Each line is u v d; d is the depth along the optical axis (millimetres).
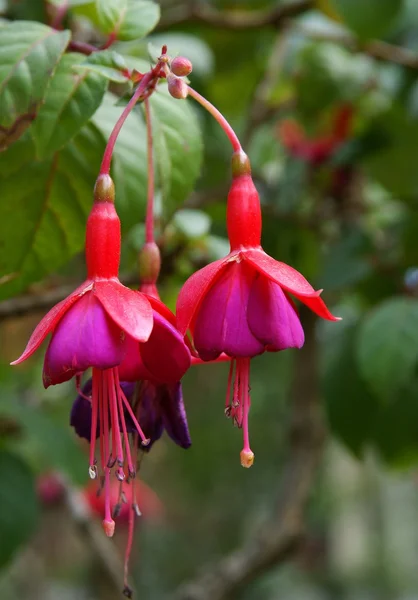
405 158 714
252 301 332
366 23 586
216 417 1293
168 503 1470
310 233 711
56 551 1597
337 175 722
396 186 726
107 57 360
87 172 412
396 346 529
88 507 798
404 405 630
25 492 536
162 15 632
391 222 721
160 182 395
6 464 540
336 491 1602
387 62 660
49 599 1691
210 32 744
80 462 583
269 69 736
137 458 352
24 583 1731
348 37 649
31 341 323
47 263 414
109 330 322
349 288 667
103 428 338
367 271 636
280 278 329
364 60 727
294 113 753
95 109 364
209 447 1336
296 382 734
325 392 634
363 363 531
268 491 1384
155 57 353
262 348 330
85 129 414
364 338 534
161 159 394
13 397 594
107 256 335
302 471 708
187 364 328
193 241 513
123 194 417
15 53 358
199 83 643
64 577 1661
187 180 398
